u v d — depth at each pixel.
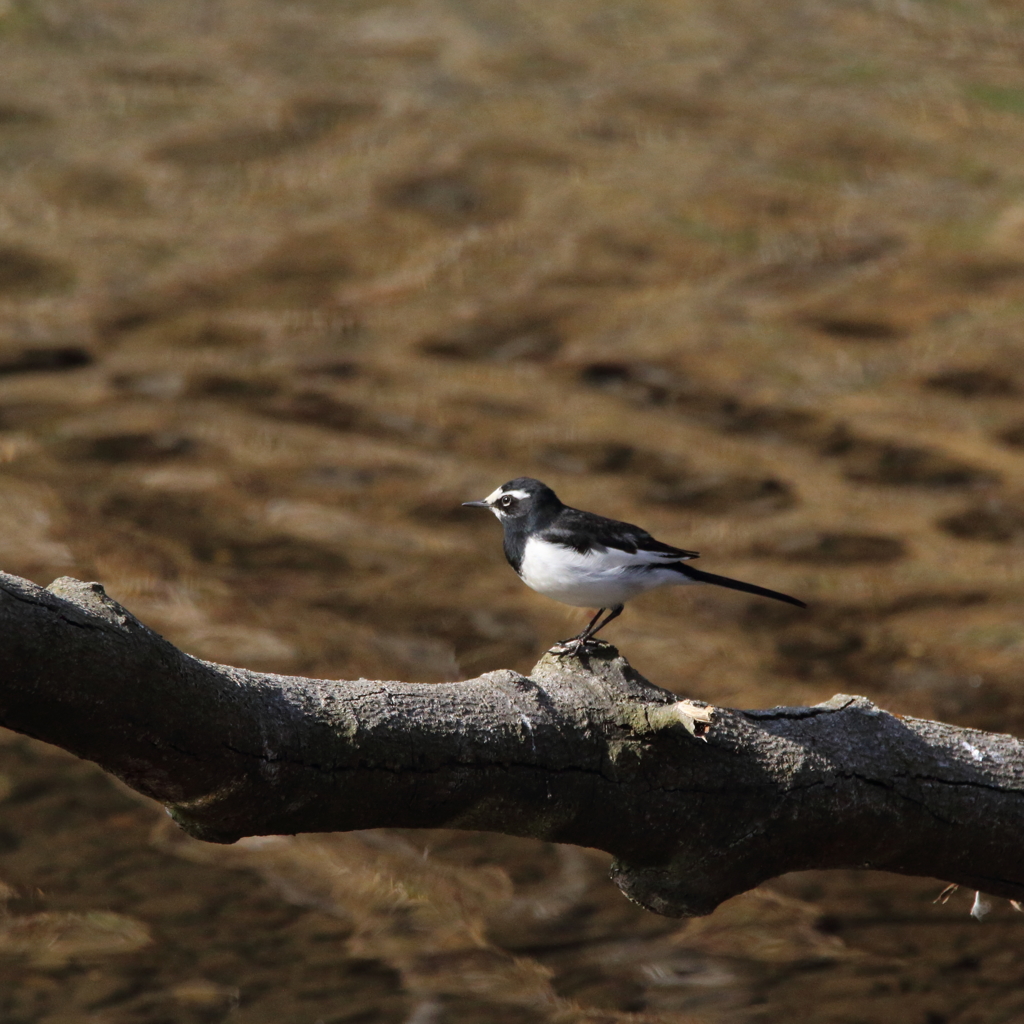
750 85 26.09
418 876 9.64
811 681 12.50
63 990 8.25
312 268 20.66
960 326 19.34
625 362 18.61
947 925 9.27
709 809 4.83
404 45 27.75
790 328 19.39
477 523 15.07
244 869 9.57
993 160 23.30
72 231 21.22
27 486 15.16
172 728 4.01
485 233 21.61
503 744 4.54
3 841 9.65
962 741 5.31
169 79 25.91
